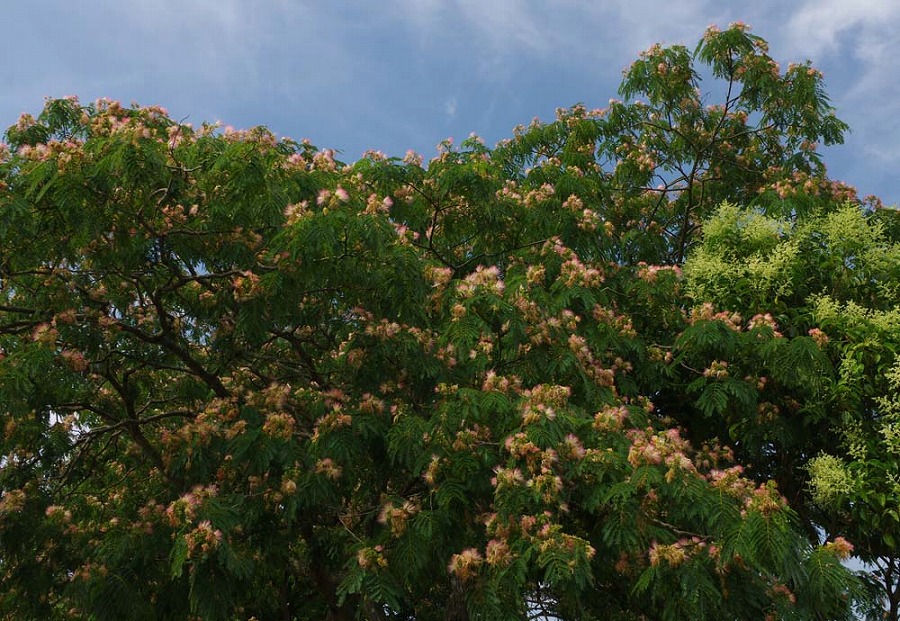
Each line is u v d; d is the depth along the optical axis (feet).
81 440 26.35
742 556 16.10
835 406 28.84
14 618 23.80
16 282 23.16
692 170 37.86
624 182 39.37
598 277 26.35
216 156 20.49
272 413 22.26
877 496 26.66
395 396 23.07
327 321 25.50
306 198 22.95
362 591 18.98
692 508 17.21
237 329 22.33
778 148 40.04
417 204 28.94
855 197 36.09
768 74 36.68
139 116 24.04
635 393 29.25
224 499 20.27
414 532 19.19
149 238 22.66
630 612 23.30
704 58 37.35
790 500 32.09
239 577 18.65
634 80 38.81
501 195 30.19
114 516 25.20
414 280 22.63
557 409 19.61
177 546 18.10
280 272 21.39
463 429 19.92
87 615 22.84
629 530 17.46
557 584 16.75
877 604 30.60
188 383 28.60
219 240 22.88
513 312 21.97
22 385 19.17
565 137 39.93
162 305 25.32
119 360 26.12
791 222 32.73
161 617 22.34
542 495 17.67
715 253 32.30
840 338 28.99
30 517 23.32
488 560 17.39
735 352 27.76
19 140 26.61
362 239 19.98
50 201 20.01
